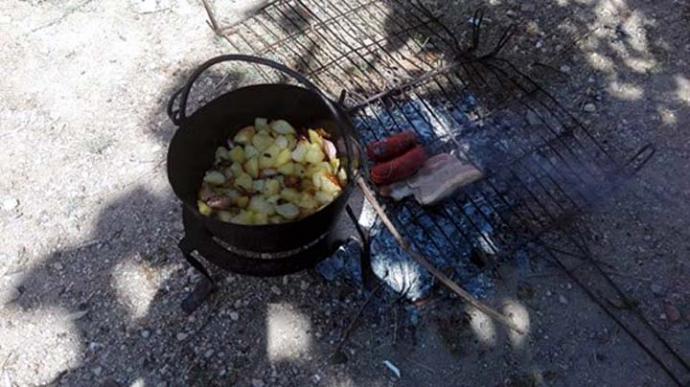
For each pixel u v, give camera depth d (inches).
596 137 37.2
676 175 35.7
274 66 27.1
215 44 42.1
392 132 36.5
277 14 43.5
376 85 39.1
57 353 30.7
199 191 28.2
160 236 34.1
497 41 41.6
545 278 32.2
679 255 33.0
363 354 30.4
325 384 29.7
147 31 42.8
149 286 32.6
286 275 30.6
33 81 40.4
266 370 30.1
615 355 30.1
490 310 27.9
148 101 39.5
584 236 33.5
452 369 29.9
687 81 39.6
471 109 38.0
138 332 31.2
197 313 31.6
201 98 39.6
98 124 38.5
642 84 39.6
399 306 31.4
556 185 35.1
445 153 35.2
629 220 34.1
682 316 31.1
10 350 30.8
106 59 41.4
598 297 31.7
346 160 27.8
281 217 26.8
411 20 42.9
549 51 41.1
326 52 41.2
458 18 42.9
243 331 31.1
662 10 43.0
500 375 29.7
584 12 42.9
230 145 29.9
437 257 32.3
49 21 43.2
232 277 32.5
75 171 36.7
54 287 32.7
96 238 34.2
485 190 34.7
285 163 28.9
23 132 38.2
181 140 27.1
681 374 29.5
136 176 36.4
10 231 34.5
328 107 27.3
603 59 40.7
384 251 32.3
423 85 38.9
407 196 33.5
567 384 29.5
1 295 32.4
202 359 30.4
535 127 37.3
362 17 43.1
